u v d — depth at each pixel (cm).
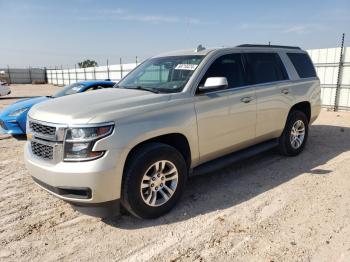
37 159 346
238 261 285
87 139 312
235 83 456
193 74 409
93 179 311
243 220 357
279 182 464
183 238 326
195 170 418
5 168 567
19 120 771
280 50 562
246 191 436
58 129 322
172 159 369
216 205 397
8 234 344
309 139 725
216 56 440
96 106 342
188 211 383
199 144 403
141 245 317
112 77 2936
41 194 448
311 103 602
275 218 359
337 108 1325
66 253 308
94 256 302
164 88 412
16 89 3662
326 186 445
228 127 438
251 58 495
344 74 1282
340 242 309
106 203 326
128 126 330
